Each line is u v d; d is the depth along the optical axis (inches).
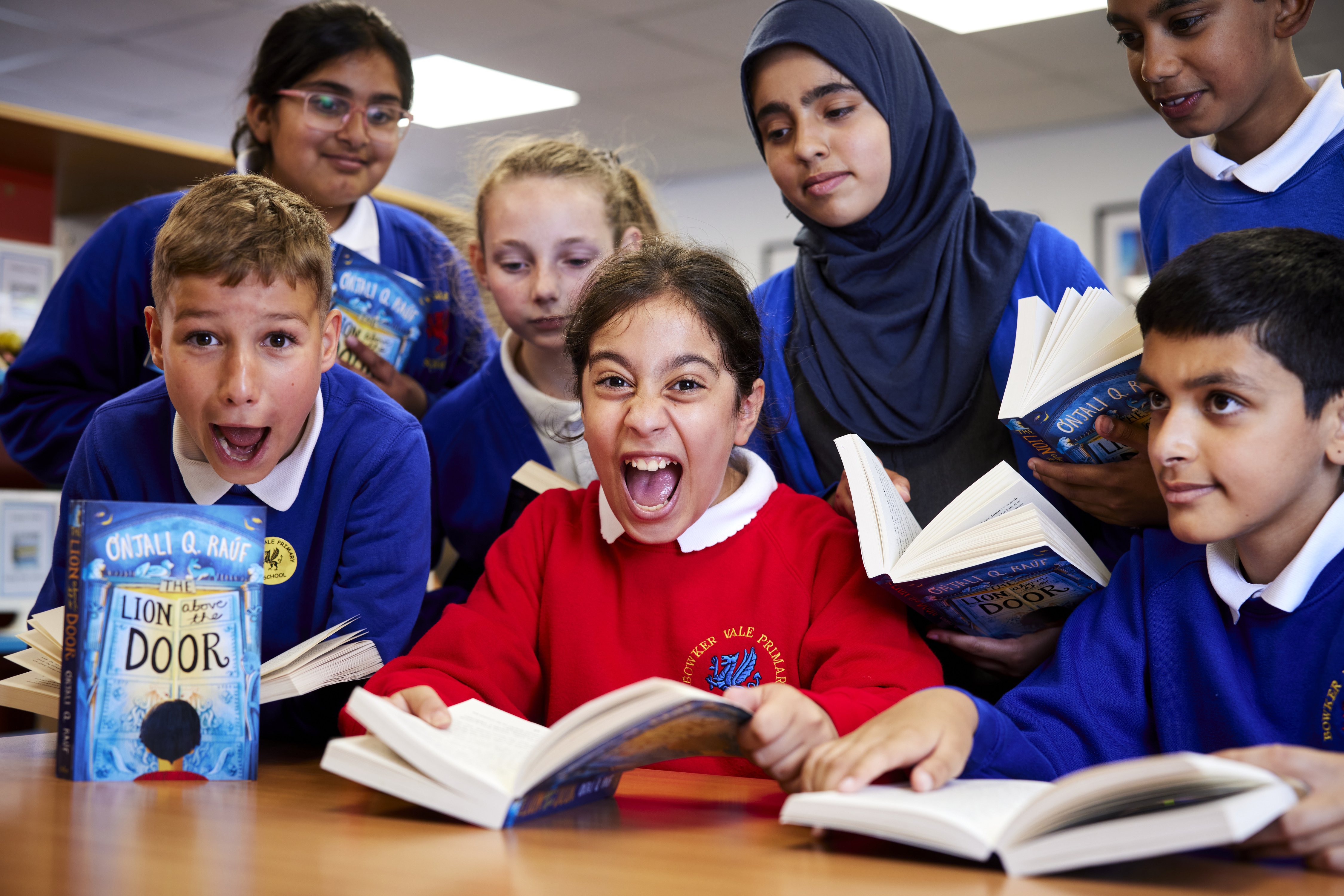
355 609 45.6
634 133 232.8
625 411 41.6
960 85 202.7
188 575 36.6
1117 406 39.0
